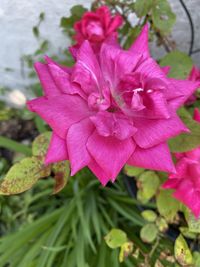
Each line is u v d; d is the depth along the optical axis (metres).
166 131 0.10
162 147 0.11
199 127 0.12
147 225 0.15
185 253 0.13
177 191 0.13
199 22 0.17
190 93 0.11
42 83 0.11
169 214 0.14
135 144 0.11
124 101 0.11
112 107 0.11
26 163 0.13
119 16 0.15
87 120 0.11
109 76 0.11
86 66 0.11
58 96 0.11
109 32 0.15
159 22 0.14
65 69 0.12
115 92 0.11
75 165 0.10
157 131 0.11
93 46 0.15
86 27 0.15
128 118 0.10
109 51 0.11
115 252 0.17
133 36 0.16
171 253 0.16
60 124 0.10
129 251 0.15
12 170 0.13
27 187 0.13
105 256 0.17
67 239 0.18
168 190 0.14
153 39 0.17
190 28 0.17
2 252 0.18
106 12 0.15
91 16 0.15
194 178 0.12
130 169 0.15
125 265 0.17
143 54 0.11
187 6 0.16
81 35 0.15
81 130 0.10
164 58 0.14
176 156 0.13
